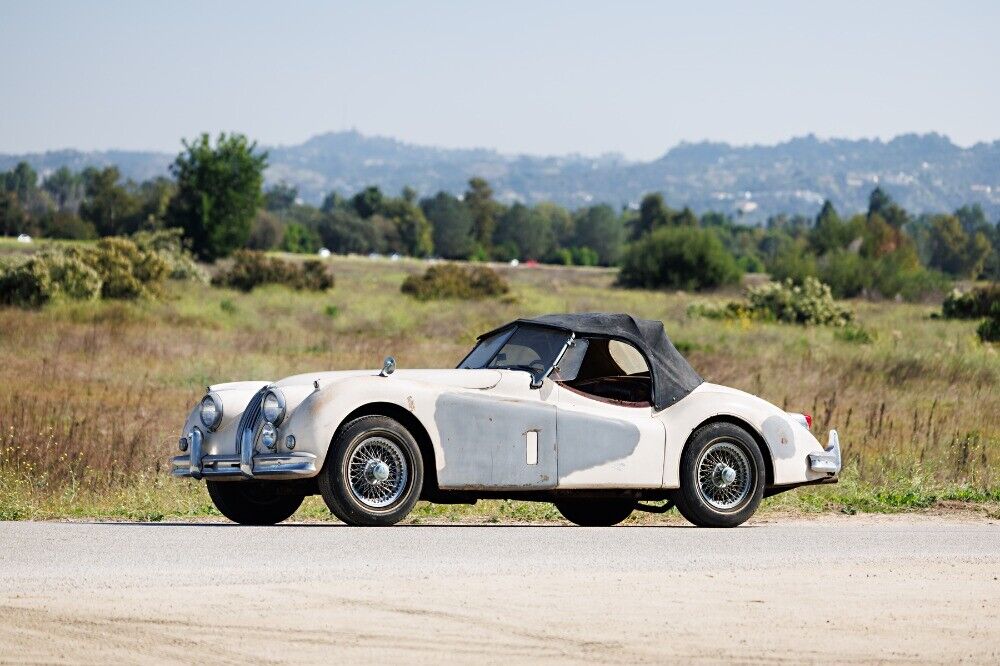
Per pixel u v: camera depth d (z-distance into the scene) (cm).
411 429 1883
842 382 4794
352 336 6669
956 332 8344
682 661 1198
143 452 2766
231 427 1925
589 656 1204
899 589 1551
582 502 2261
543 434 1930
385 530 1797
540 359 2005
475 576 1523
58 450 2712
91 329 6256
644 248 16688
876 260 15238
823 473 2134
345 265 19750
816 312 8744
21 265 7825
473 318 8119
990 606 1469
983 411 4222
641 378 2081
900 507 2492
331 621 1294
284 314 8350
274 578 1467
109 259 8500
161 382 4556
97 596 1358
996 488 2750
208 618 1290
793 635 1304
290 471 1783
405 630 1270
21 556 1548
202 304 8462
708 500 2039
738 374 4869
